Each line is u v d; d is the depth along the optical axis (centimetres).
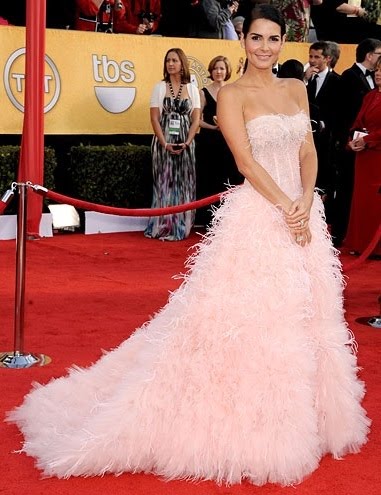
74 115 924
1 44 871
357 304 649
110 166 932
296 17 1089
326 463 353
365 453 365
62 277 704
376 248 830
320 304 359
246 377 335
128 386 341
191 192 904
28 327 552
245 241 351
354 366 375
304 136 367
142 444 333
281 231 354
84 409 372
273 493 325
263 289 344
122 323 570
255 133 355
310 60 893
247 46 359
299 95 371
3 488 324
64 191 977
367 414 413
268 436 331
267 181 352
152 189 939
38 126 794
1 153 868
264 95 362
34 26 766
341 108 872
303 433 335
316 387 352
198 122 906
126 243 873
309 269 358
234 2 1070
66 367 475
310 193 357
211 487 329
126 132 958
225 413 333
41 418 375
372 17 1182
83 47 922
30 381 451
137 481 332
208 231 368
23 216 479
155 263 778
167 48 970
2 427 386
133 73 954
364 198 823
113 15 1020
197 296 346
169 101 898
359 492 328
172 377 337
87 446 332
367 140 808
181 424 333
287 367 336
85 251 820
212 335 338
